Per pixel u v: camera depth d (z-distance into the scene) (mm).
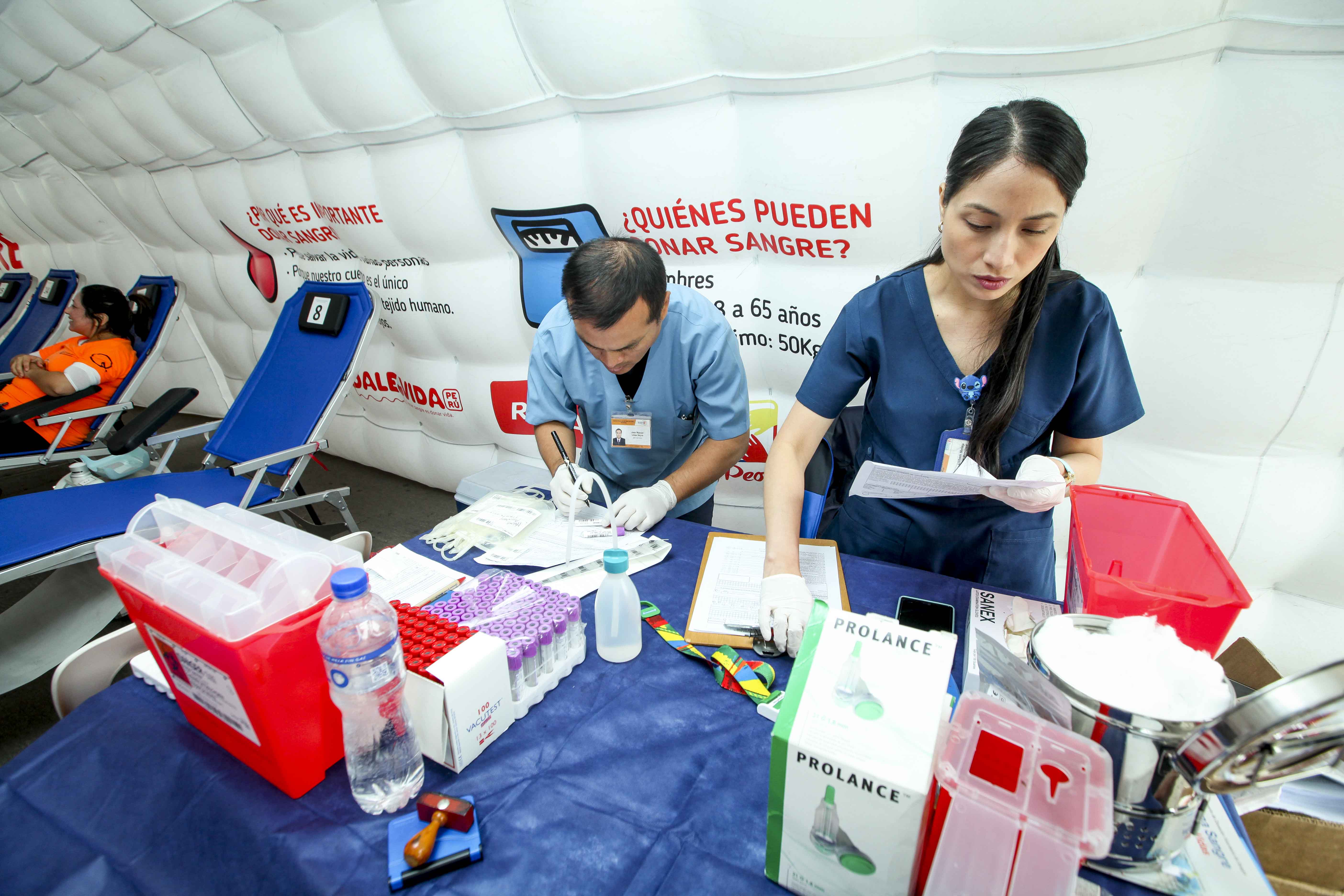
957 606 949
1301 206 1102
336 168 2133
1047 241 792
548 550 1104
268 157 2346
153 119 2510
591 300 998
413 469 2908
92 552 1620
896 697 519
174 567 659
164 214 3027
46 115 2939
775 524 1007
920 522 1129
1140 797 511
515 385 2320
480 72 1624
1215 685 498
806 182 1462
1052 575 1198
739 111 1462
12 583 2305
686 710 775
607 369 1318
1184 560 773
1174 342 1313
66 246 4023
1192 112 1112
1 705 1688
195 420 4027
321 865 599
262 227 2650
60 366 2643
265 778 688
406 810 651
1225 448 1377
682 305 1314
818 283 1619
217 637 584
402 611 764
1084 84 1150
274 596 624
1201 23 1038
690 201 1624
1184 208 1197
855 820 495
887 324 1019
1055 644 573
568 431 1486
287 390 2152
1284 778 446
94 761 717
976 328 971
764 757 708
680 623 940
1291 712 373
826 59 1294
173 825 652
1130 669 526
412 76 1744
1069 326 935
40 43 2451
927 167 1332
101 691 878
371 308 2117
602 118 1588
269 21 1811
